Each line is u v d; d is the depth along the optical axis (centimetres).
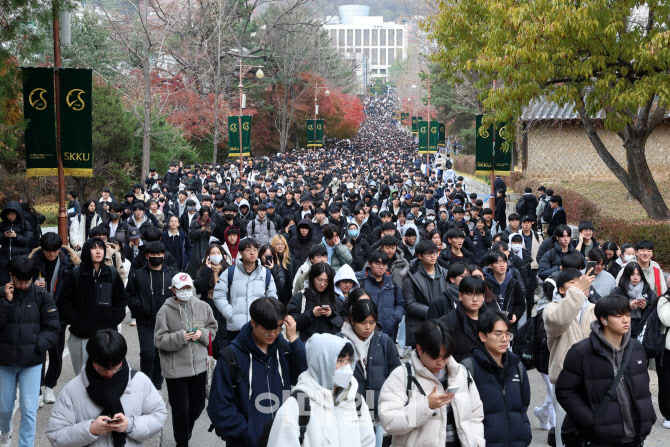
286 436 413
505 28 1570
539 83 1617
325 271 676
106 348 433
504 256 826
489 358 500
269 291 802
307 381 421
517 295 838
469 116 5550
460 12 1762
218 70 4462
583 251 1095
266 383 473
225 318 800
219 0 4538
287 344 492
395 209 1814
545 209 1886
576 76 1570
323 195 2381
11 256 1056
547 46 1488
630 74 1596
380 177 3384
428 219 1373
